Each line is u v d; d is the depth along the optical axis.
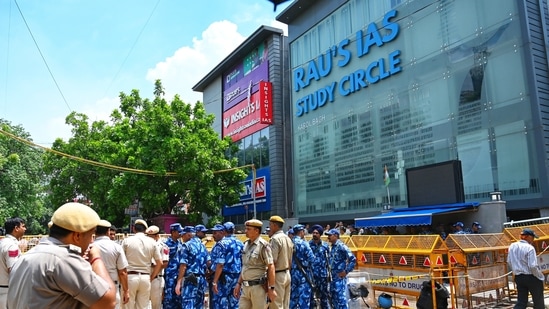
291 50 33.12
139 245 7.42
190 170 26.20
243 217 37.50
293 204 32.00
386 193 23.75
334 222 28.12
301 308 7.53
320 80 29.78
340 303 8.08
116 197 26.30
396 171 23.25
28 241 15.09
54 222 2.66
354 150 26.33
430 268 8.91
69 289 2.46
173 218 27.89
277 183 32.97
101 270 2.76
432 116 21.45
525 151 17.45
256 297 6.55
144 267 7.42
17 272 2.52
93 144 29.75
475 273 9.45
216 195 28.28
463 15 20.28
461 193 16.12
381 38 24.70
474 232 14.56
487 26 19.23
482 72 19.28
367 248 10.63
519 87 17.84
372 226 18.86
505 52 18.45
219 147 29.45
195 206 28.30
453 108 20.45
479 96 19.36
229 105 40.56
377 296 10.30
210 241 15.12
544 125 17.11
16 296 2.46
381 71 24.47
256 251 6.64
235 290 6.89
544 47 18.03
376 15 25.20
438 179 16.97
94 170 30.48
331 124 28.42
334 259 8.30
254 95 35.78
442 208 16.48
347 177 26.81
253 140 36.34
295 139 32.12
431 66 21.67
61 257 2.51
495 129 18.61
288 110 33.91
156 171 25.62
